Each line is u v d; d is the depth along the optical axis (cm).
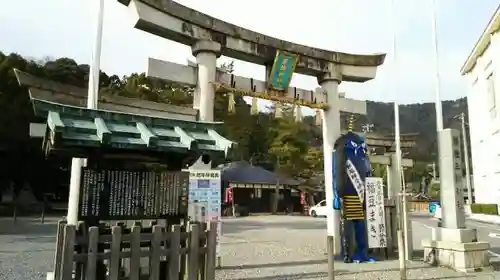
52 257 1130
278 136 4591
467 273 952
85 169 550
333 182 1154
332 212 1177
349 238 1104
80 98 808
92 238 490
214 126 625
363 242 1116
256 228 2278
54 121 490
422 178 6581
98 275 540
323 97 1222
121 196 566
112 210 558
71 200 740
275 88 1128
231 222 2783
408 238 1159
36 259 1094
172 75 968
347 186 1127
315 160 4425
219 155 601
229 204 3650
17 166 3422
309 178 4441
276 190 3941
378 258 1148
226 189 3625
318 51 1198
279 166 4478
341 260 1119
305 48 1174
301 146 4541
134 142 537
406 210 1174
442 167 1109
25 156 3419
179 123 598
